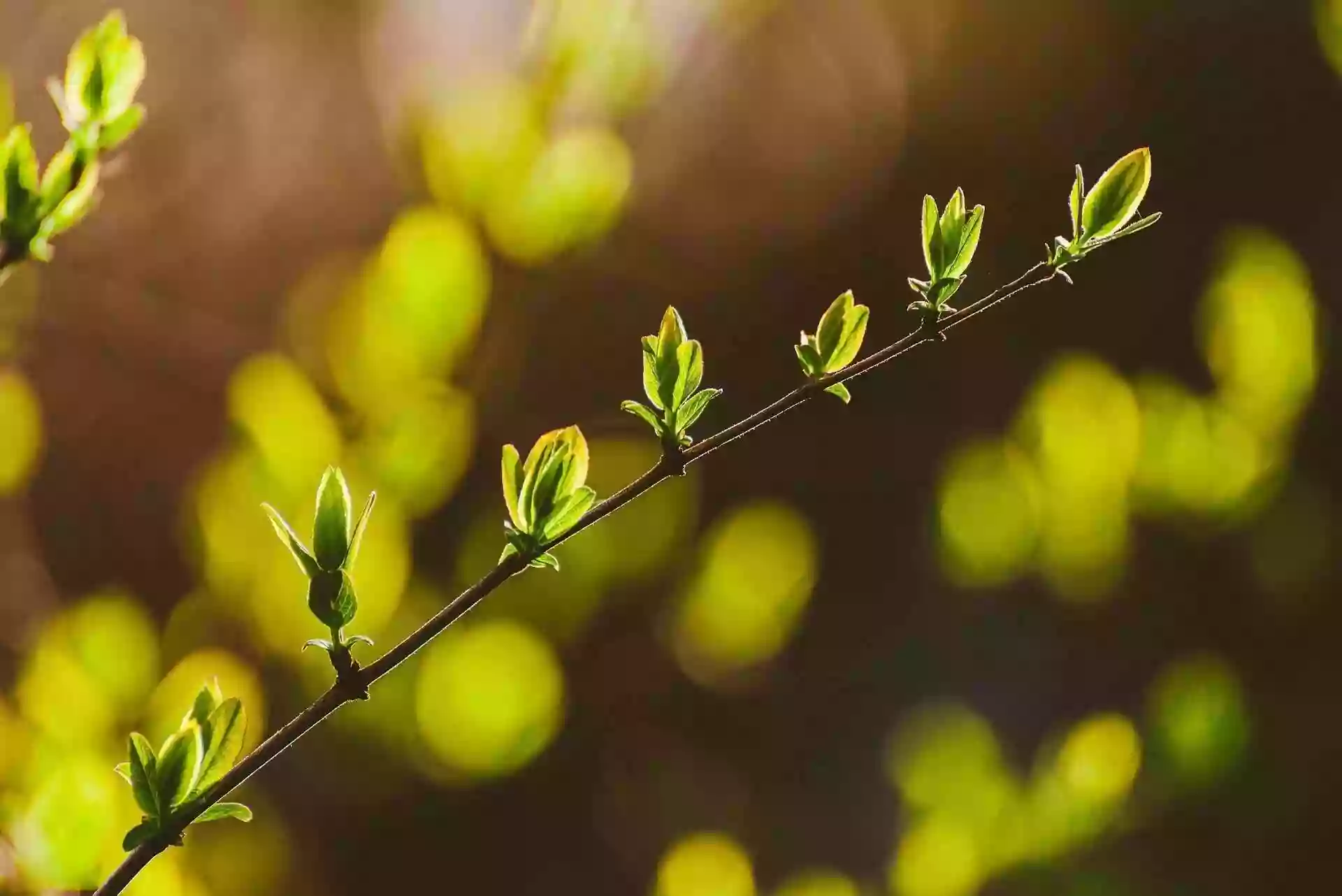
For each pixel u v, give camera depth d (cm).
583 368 159
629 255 172
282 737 69
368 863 100
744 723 133
